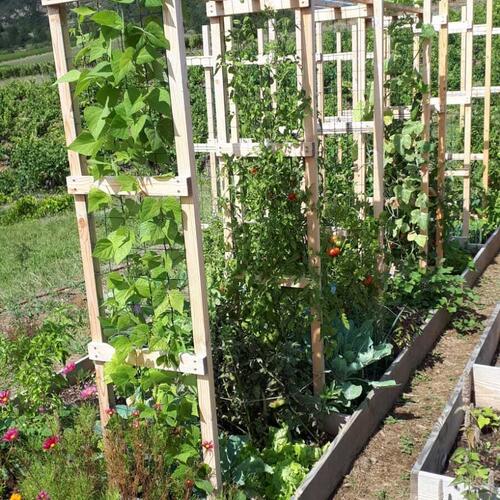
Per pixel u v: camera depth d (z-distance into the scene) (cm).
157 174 315
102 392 355
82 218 335
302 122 393
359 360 442
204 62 753
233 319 407
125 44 287
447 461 364
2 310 679
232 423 405
